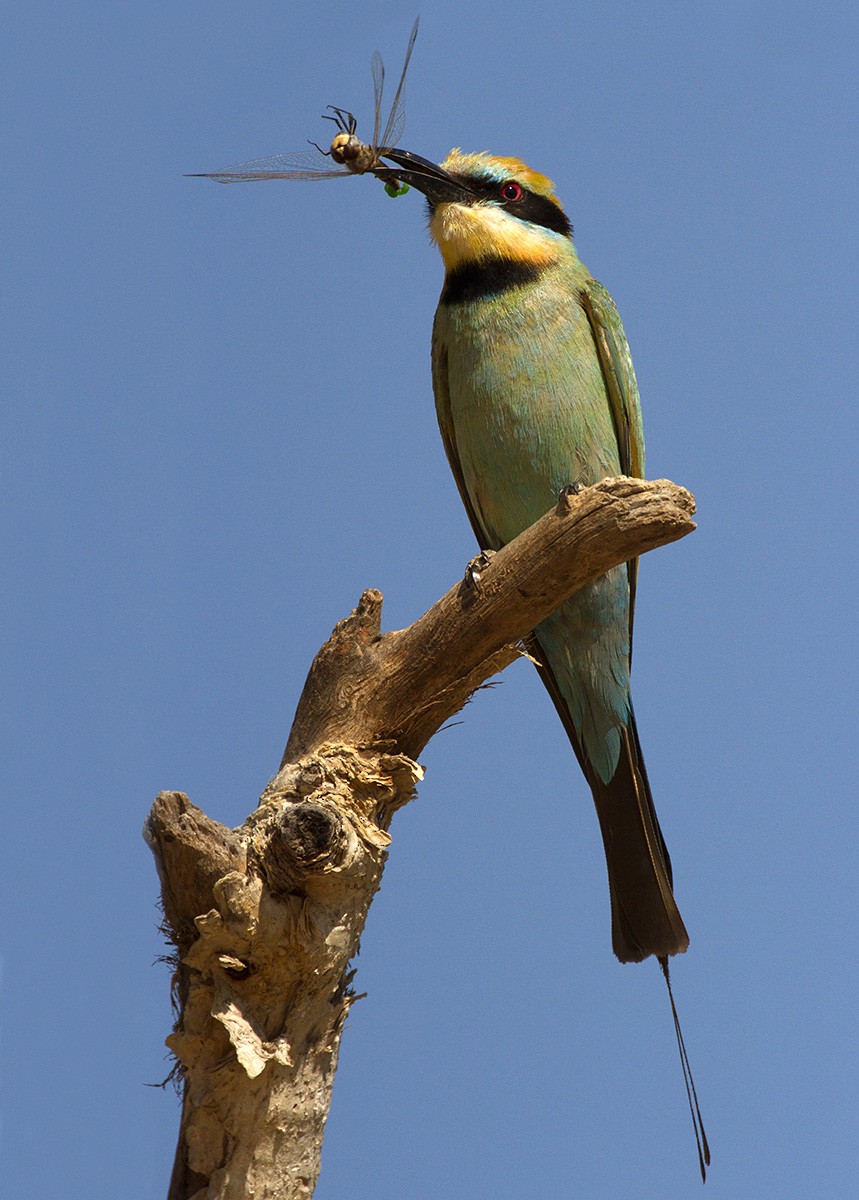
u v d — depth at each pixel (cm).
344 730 671
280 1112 598
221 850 595
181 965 620
